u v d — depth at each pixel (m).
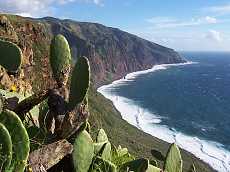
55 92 3.51
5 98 3.87
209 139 94.69
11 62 3.78
